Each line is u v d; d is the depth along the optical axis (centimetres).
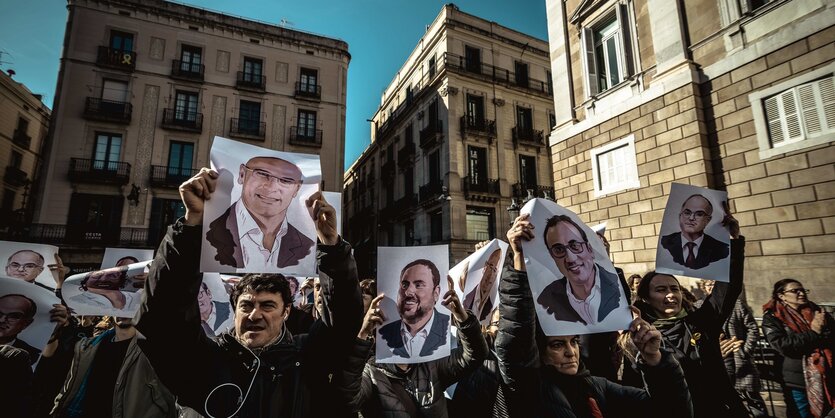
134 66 2044
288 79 2355
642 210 934
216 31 2247
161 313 158
